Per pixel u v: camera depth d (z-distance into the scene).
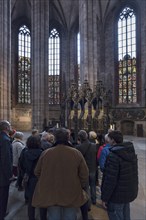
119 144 3.50
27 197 4.38
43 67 27.48
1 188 4.58
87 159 5.66
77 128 14.79
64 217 2.91
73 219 2.94
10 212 5.13
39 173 3.14
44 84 27.44
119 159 3.35
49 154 3.04
